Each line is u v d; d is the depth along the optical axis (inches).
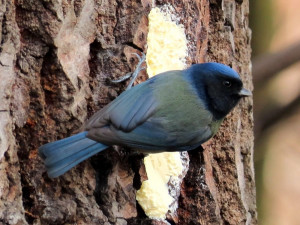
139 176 167.5
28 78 150.0
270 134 334.0
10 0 143.9
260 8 323.3
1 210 139.2
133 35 167.3
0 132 139.8
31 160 150.4
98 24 164.4
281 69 319.0
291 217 339.6
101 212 156.8
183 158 181.9
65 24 152.9
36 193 150.2
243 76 210.7
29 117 150.9
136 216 169.5
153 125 156.7
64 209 151.4
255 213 208.8
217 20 198.5
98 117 150.6
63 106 153.0
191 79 166.9
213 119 169.2
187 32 185.0
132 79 166.7
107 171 160.4
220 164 196.1
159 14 179.8
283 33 343.0
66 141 144.3
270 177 336.5
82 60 158.4
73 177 153.9
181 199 183.9
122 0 167.9
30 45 150.4
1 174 139.6
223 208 195.2
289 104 331.0
